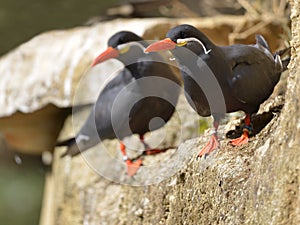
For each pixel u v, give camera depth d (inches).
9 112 570.3
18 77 575.2
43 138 601.0
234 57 331.9
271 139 281.1
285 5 495.8
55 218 528.4
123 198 435.2
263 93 335.9
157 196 386.0
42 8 633.0
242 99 331.0
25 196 949.2
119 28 527.2
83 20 637.9
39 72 564.4
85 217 476.1
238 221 288.7
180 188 357.1
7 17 637.3
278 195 257.6
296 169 251.4
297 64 268.2
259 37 356.5
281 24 489.4
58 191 522.3
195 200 338.0
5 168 952.3
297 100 259.1
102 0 625.3
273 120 336.5
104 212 452.1
